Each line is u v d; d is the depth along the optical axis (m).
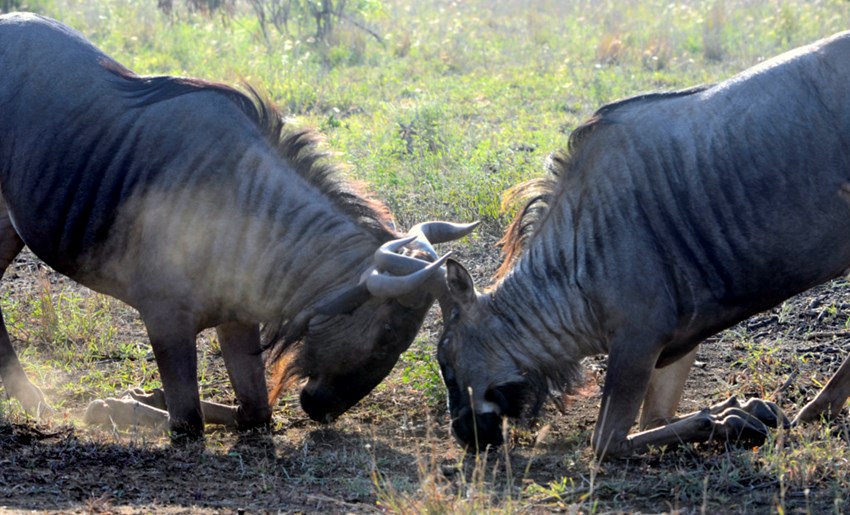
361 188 21.64
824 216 18.97
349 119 45.72
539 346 20.12
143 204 20.70
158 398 23.17
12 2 65.56
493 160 37.00
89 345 26.92
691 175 19.02
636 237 19.17
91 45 22.81
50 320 27.61
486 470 19.75
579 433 21.52
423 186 35.53
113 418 22.25
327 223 20.77
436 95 48.78
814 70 19.03
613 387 19.53
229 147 20.75
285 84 50.56
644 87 51.06
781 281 19.52
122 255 21.19
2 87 22.23
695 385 24.38
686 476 18.50
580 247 19.58
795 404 22.84
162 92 21.30
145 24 63.62
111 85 21.67
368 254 20.66
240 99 21.27
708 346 26.52
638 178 19.22
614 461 19.75
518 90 51.59
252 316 21.28
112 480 18.94
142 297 20.94
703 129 19.12
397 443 21.48
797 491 17.98
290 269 20.73
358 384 21.09
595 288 19.45
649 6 75.06
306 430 22.55
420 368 23.81
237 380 22.33
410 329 20.50
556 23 71.12
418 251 19.95
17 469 19.23
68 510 16.86
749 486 18.19
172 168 20.64
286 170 20.97
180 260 20.67
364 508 17.53
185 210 20.53
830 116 18.81
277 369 22.00
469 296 20.02
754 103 19.00
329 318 20.59
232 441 21.95
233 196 20.64
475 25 71.25
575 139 20.08
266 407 22.44
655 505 17.67
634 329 19.28
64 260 21.97
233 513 17.00
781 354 25.64
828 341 26.33
